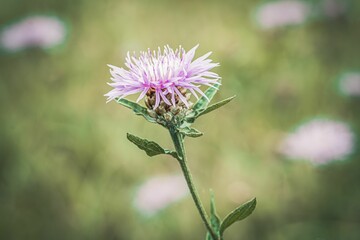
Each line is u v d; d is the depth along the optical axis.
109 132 0.68
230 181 0.63
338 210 0.59
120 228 0.61
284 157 0.58
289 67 0.74
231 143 0.66
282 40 0.79
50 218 0.64
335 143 0.56
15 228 0.63
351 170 0.61
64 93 0.77
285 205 0.60
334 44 0.78
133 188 0.62
